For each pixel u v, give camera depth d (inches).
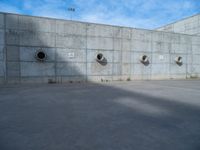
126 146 100.9
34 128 127.6
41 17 401.7
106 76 472.4
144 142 106.2
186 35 581.6
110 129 126.6
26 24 389.7
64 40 423.8
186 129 127.4
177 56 571.5
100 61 461.4
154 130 125.3
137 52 507.5
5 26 373.7
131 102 215.8
